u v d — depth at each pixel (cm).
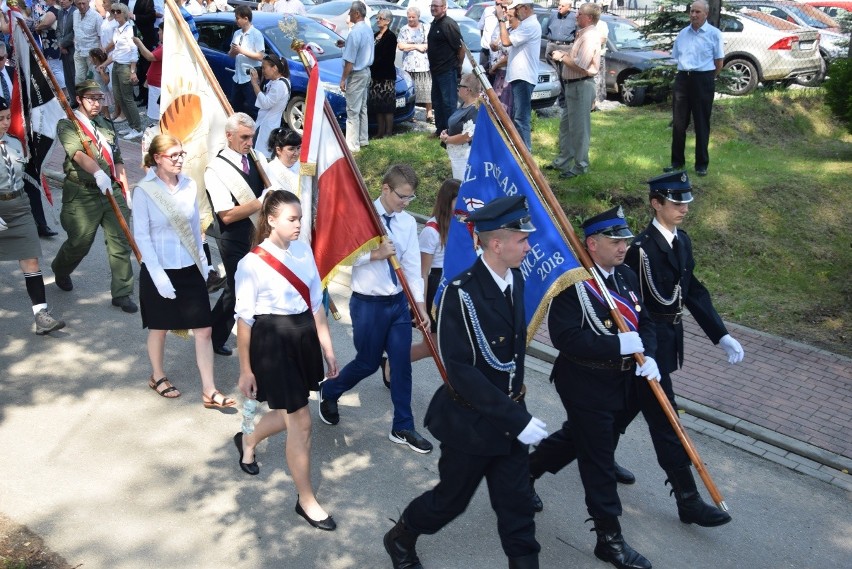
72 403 627
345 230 555
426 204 1065
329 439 597
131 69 1404
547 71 1441
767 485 564
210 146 708
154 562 465
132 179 1180
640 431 627
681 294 514
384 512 518
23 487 525
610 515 468
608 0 1766
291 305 483
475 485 425
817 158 1143
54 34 1423
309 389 494
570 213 965
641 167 1059
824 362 721
